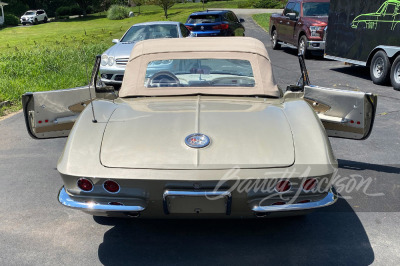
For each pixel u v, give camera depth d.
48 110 4.04
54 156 5.70
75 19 59.75
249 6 56.44
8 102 9.07
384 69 9.96
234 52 3.99
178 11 55.69
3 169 5.20
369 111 3.99
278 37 17.58
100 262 3.18
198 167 2.79
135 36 10.73
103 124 3.21
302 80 4.59
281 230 3.61
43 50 16.36
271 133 3.07
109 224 3.77
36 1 76.25
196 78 3.95
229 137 3.02
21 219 3.88
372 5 10.37
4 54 15.68
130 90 3.87
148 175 2.77
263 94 3.79
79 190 2.87
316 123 3.21
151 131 3.10
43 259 3.23
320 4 15.55
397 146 5.84
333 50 12.37
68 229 3.69
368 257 3.20
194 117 3.27
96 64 4.14
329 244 3.39
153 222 3.78
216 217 2.98
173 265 3.12
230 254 3.26
